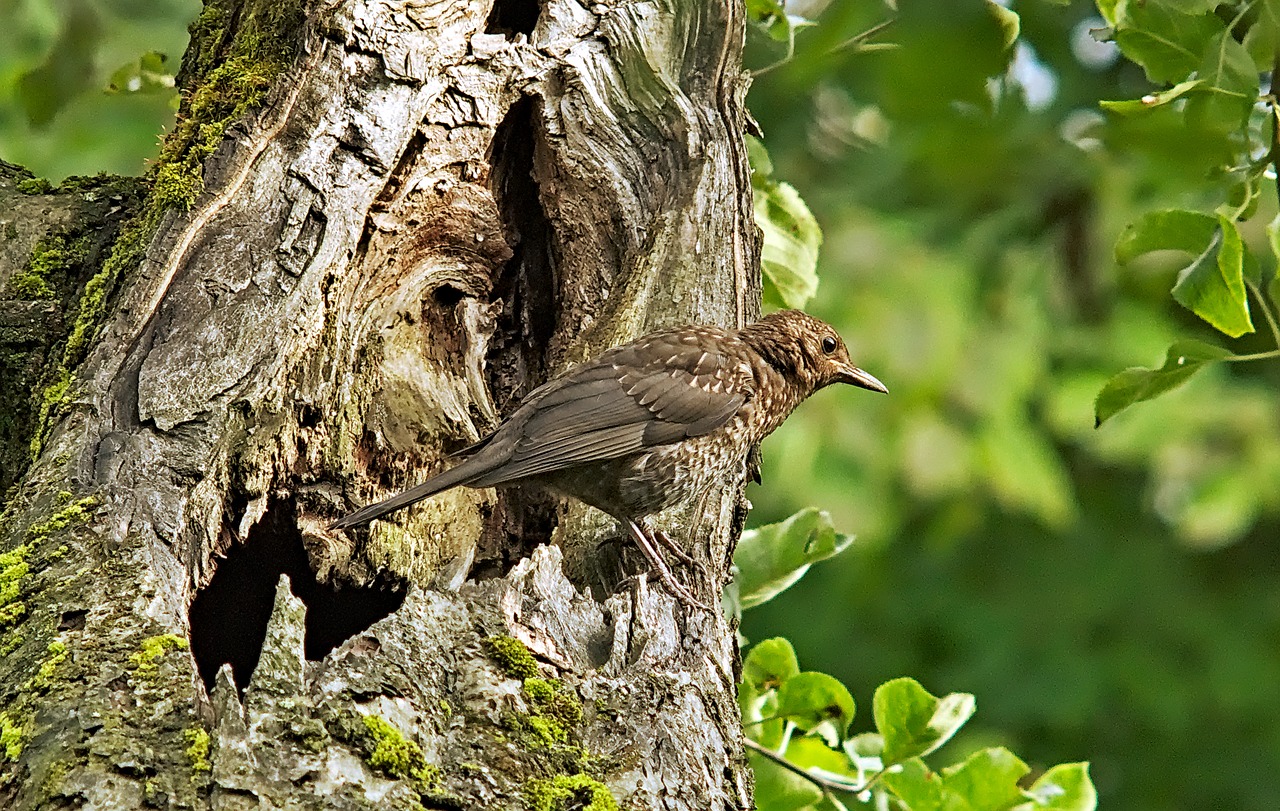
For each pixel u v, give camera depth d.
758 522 14.37
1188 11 8.39
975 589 16.64
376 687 5.57
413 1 8.42
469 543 8.05
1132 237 8.14
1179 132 8.41
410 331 8.26
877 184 14.38
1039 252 14.28
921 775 8.38
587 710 5.95
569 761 5.68
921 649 16.50
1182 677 16.14
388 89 8.15
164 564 6.16
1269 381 15.33
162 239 7.42
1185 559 16.67
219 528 6.70
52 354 7.73
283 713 5.34
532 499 8.50
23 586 5.91
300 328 7.28
